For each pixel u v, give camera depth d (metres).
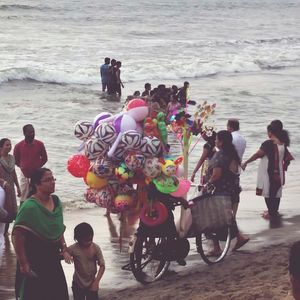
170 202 8.62
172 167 8.25
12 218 9.17
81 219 12.05
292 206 12.58
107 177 8.53
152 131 8.50
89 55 40.88
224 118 23.58
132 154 8.27
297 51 50.22
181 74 37.06
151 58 41.22
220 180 9.42
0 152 10.60
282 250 9.46
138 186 8.52
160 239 8.67
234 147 9.52
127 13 81.56
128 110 8.49
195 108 25.42
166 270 8.78
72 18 70.75
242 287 7.70
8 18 67.12
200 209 8.92
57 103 26.89
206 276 8.57
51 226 6.33
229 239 9.26
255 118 23.78
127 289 8.45
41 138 19.78
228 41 52.28
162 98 18.02
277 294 7.15
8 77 32.22
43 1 91.94
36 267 6.32
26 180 11.91
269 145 11.38
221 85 33.53
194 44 49.94
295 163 17.25
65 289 6.52
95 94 29.81
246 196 13.76
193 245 10.07
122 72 35.78
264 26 73.69
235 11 97.56
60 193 14.14
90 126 8.77
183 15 83.81
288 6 114.44
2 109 24.95
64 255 7.24
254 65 41.69
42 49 42.66
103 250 10.13
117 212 8.75
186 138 9.47
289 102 27.83
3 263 9.70
